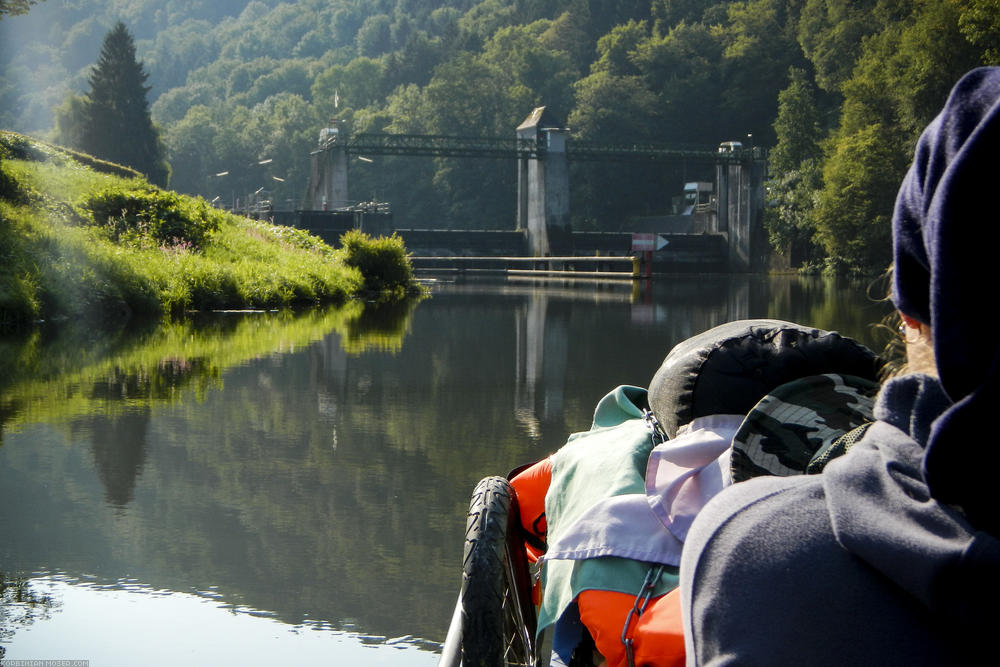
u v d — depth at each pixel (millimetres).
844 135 71562
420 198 133125
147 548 4301
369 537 4508
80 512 4914
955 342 705
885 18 98125
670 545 1719
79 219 28344
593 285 44344
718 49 129125
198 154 173875
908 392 845
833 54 106688
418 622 3436
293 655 3070
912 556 718
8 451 6336
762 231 80562
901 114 66438
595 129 120000
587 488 1979
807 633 774
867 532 752
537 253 74875
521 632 2217
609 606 1694
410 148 75812
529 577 2287
